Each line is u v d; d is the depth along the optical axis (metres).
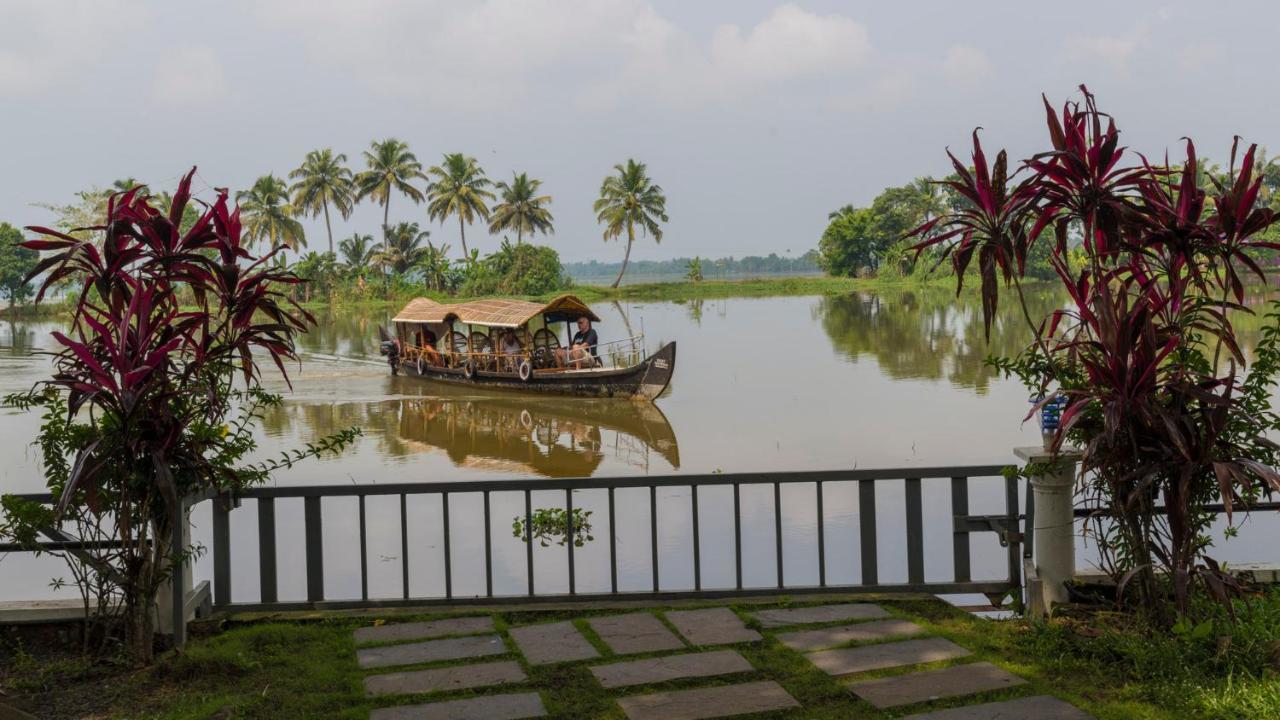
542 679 4.85
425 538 10.36
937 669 4.83
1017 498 6.03
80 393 5.05
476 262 82.38
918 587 6.05
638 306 70.94
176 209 5.18
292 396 25.17
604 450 17.12
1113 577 5.34
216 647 5.35
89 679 5.02
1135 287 5.82
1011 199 5.00
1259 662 4.54
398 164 85.38
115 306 5.23
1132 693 4.46
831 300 70.38
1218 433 4.84
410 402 23.97
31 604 5.72
